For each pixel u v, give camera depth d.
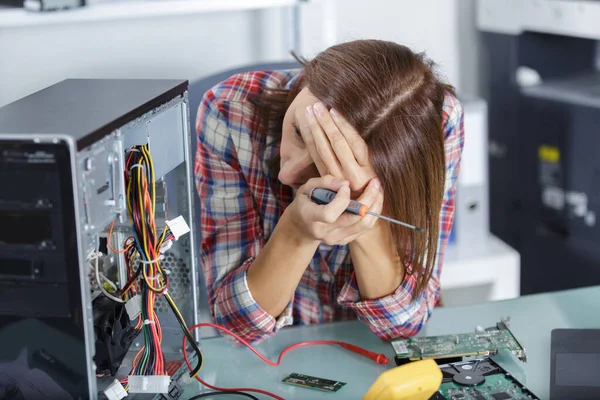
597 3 2.12
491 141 2.65
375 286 1.15
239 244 1.27
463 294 2.22
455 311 1.23
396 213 1.05
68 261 0.81
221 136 1.29
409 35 2.67
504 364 1.06
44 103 0.94
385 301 1.12
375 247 1.13
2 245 0.81
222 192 1.29
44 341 0.84
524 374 1.03
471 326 1.18
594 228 2.28
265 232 1.32
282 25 2.53
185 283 1.11
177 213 1.09
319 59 1.08
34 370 0.86
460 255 2.15
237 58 2.53
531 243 2.54
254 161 1.29
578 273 2.36
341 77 1.02
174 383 1.01
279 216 1.30
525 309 1.23
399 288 1.13
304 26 2.52
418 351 1.07
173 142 1.03
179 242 1.10
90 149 0.81
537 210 2.48
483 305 1.25
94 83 1.06
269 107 1.24
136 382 0.94
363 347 1.13
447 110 1.28
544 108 2.38
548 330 1.15
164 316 1.11
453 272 2.12
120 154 0.87
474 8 2.69
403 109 1.01
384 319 1.13
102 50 2.38
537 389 1.00
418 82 1.04
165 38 2.43
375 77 1.01
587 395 0.98
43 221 0.80
